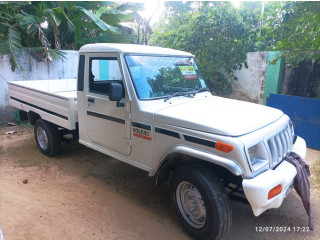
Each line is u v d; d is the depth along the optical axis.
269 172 2.69
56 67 8.98
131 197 3.91
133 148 3.49
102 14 9.85
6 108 8.12
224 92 9.92
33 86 6.11
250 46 9.49
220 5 8.99
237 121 2.89
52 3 9.13
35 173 4.59
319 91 8.17
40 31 7.81
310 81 8.34
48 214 3.46
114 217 3.43
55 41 8.85
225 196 2.74
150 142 3.26
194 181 2.82
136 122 3.35
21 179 4.37
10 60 7.30
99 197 3.88
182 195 3.12
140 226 3.27
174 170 3.38
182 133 2.92
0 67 7.80
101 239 3.04
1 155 5.29
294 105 6.12
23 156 5.28
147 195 3.97
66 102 4.36
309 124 5.92
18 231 3.13
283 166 2.94
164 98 3.51
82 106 4.16
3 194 3.90
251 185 2.51
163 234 3.14
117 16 9.89
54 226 3.23
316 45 5.91
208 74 9.24
